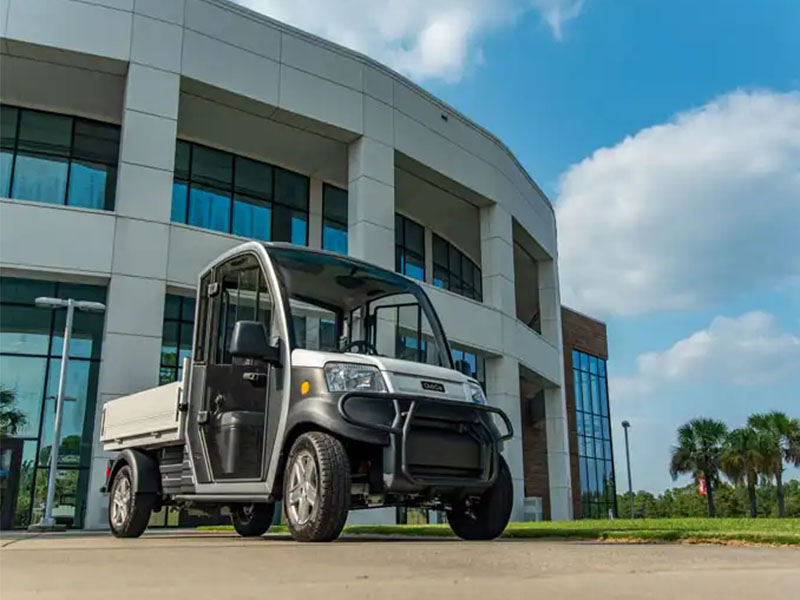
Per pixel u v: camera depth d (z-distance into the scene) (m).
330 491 5.45
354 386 5.82
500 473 6.55
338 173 22.92
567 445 29.09
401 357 7.08
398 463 5.65
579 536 6.64
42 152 19.30
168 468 7.69
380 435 5.65
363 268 7.27
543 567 3.05
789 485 86.50
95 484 15.05
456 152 23.11
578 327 38.94
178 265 16.80
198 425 7.04
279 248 6.95
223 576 2.69
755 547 4.80
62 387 17.47
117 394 15.53
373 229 19.91
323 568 3.01
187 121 19.69
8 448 17.66
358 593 2.14
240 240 17.77
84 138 19.81
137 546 5.26
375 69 20.97
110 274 16.11
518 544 5.21
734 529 6.99
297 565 3.16
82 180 19.58
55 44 16.61
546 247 29.69
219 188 21.14
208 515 8.47
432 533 8.56
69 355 18.53
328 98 19.88
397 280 7.49
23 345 18.20
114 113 19.72
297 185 22.80
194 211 20.56
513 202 25.88
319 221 23.03
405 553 3.96
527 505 23.56
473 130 24.00
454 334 21.88
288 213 22.39
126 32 17.25
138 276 16.28
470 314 22.61
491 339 23.20
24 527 17.48
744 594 2.15
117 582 2.50
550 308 30.30
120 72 17.61
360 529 10.55
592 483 37.72
